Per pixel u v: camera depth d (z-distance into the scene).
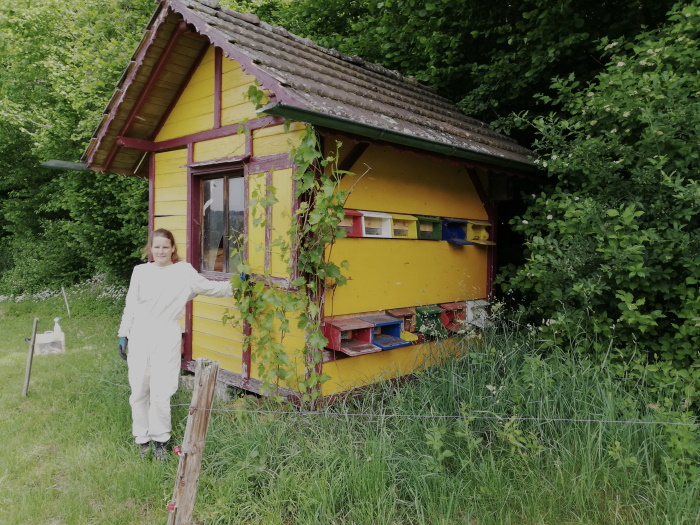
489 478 3.10
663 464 3.06
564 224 4.37
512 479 3.18
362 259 4.52
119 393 4.81
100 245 9.85
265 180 4.41
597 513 2.85
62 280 12.74
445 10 7.03
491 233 6.20
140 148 5.72
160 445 3.72
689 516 2.71
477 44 7.32
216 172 5.07
